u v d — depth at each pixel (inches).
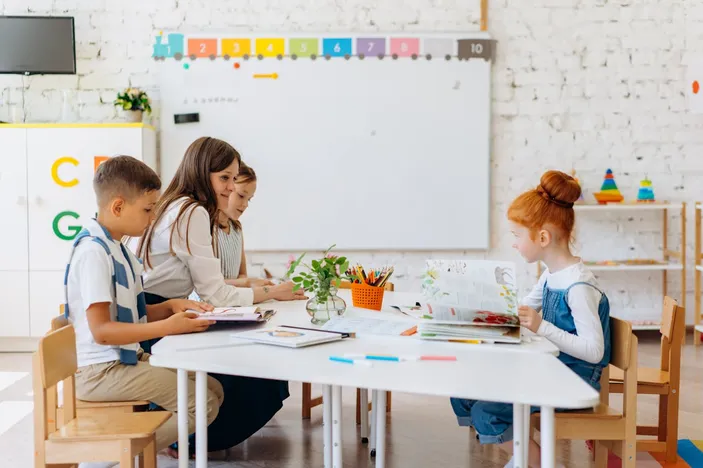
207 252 91.2
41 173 158.9
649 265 168.2
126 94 164.1
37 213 159.2
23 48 165.2
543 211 80.7
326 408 86.7
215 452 99.2
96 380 77.9
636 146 177.6
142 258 91.7
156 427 69.8
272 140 172.7
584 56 175.9
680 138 177.8
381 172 173.8
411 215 174.7
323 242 174.7
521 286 177.8
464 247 175.5
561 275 80.4
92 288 74.0
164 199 93.2
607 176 171.5
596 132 177.2
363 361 61.7
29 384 134.0
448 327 70.3
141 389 78.1
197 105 171.6
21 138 158.2
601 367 79.0
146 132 163.2
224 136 172.4
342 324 76.5
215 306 90.2
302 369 59.5
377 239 175.0
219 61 171.2
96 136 158.9
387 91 172.6
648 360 151.3
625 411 73.6
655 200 178.7
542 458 55.4
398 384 55.4
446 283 72.2
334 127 172.9
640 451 98.8
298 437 105.5
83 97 172.7
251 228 173.9
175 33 170.7
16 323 160.4
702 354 157.6
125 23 172.1
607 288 180.1
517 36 175.2
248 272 175.0
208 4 172.7
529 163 176.9
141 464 82.5
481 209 175.0
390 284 115.2
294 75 171.8
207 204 94.0
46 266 159.9
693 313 180.9
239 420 96.7
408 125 173.3
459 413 84.7
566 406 52.1
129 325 73.4
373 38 171.5
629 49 176.1
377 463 76.9
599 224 179.0
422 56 172.1
